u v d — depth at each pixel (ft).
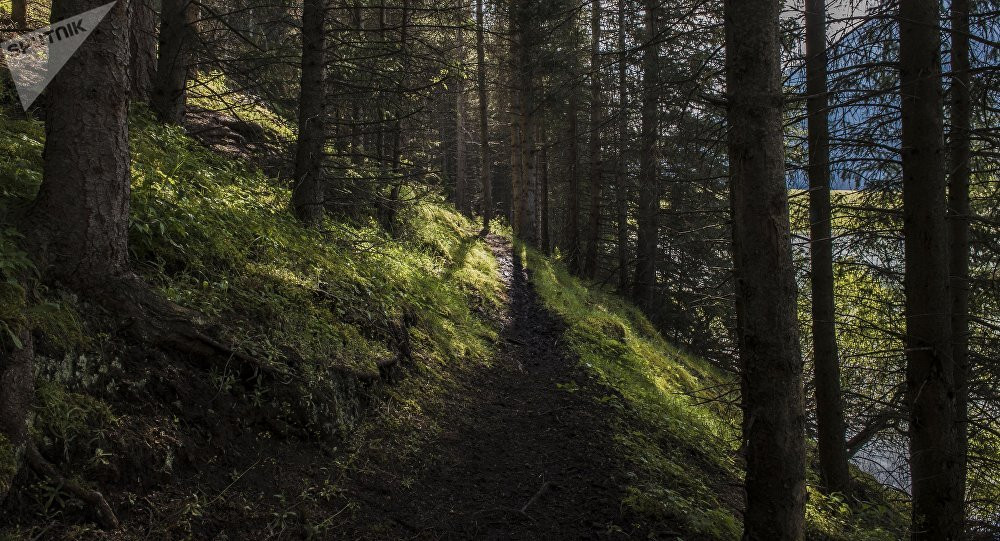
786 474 13.03
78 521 8.95
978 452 22.85
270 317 16.03
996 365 21.15
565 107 66.33
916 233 16.84
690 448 24.94
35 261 10.90
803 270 25.38
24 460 8.71
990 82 17.42
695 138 16.75
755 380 13.21
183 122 28.86
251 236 19.44
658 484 18.70
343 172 32.01
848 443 31.68
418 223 45.37
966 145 19.47
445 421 20.01
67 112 11.71
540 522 15.44
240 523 11.16
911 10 16.31
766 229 12.88
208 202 18.81
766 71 12.78
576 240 72.74
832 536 20.63
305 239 22.93
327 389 15.70
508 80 73.51
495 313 38.29
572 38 58.70
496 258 56.13
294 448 13.93
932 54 16.16
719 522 17.52
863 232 20.77
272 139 34.30
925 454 17.24
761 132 12.83
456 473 17.07
